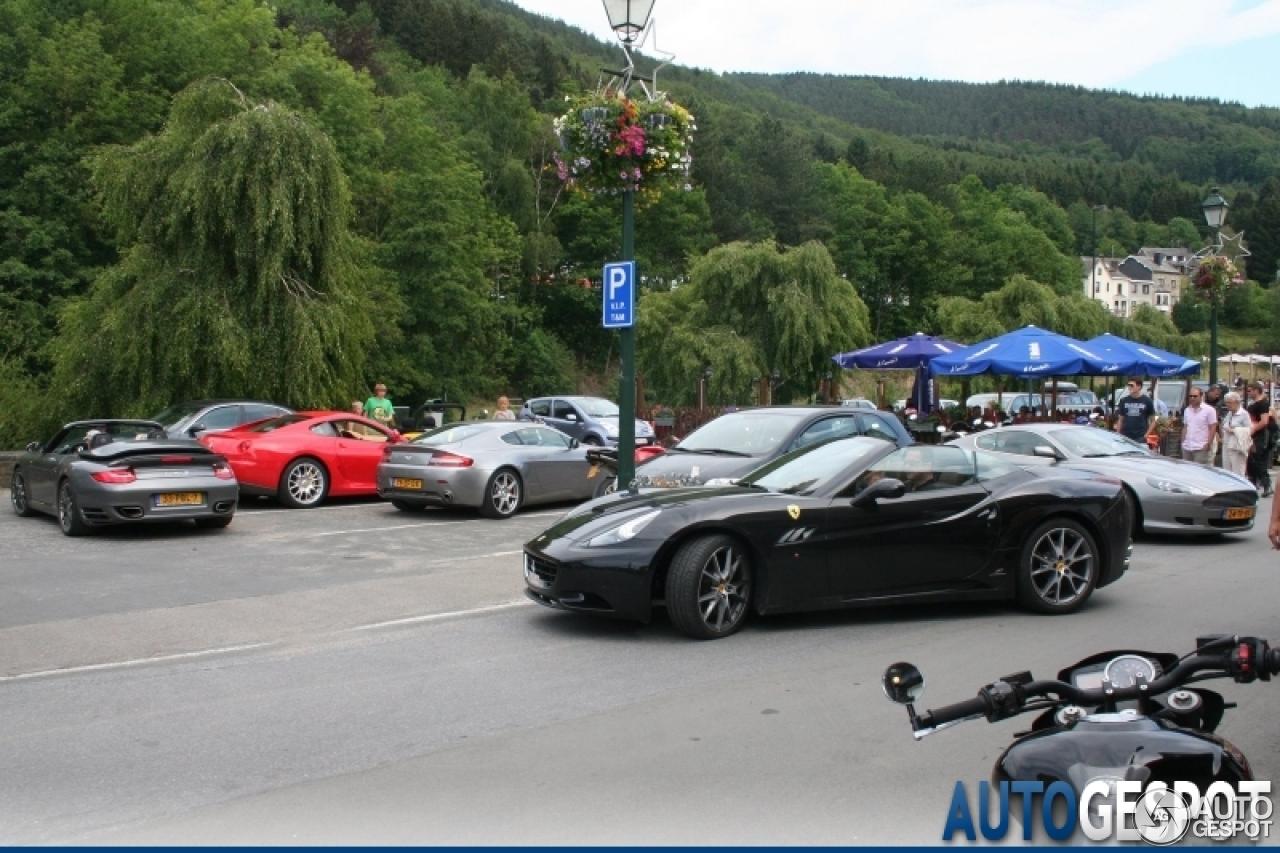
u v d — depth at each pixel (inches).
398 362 1695.4
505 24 5231.3
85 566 403.9
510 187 2573.8
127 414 751.1
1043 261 3567.9
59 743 203.8
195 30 1542.8
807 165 3469.5
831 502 297.9
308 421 611.2
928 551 304.5
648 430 1036.5
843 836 155.9
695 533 287.1
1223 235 845.8
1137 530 475.2
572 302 2758.4
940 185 3713.1
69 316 822.5
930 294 3348.9
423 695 234.5
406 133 1982.0
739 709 221.9
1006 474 325.1
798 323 1359.5
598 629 299.1
